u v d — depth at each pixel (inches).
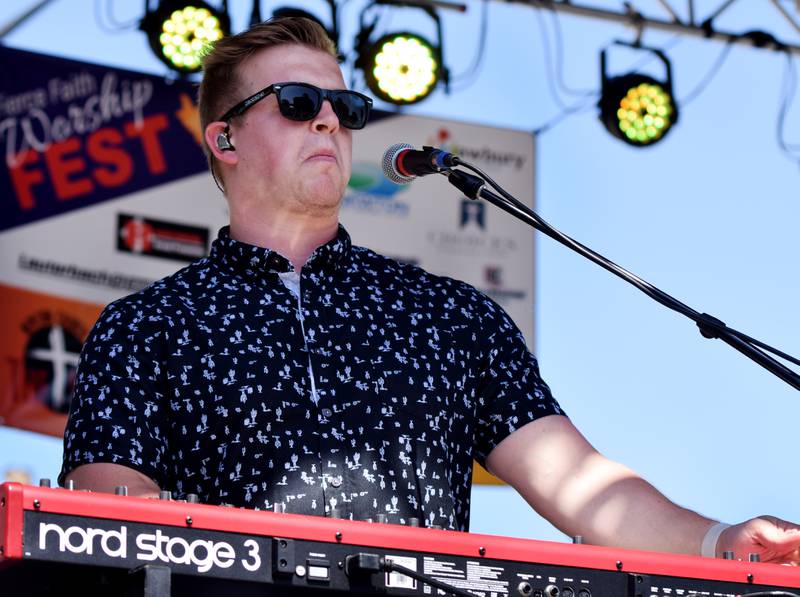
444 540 98.0
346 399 132.3
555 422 137.7
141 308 134.8
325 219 143.1
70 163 316.8
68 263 312.5
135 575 90.2
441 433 134.0
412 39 327.0
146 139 321.1
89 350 132.6
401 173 136.4
